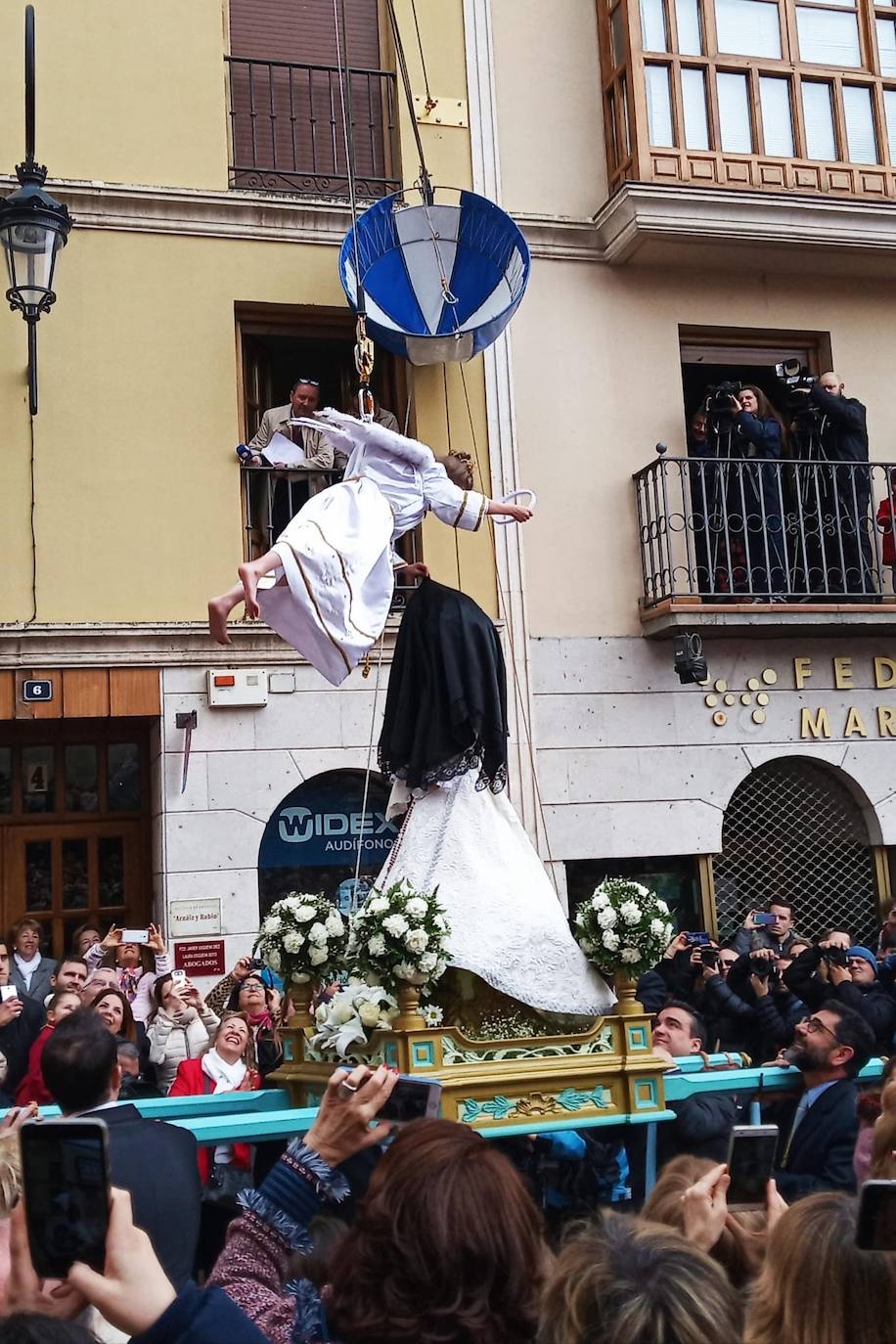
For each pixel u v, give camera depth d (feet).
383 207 28.55
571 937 15.90
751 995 26.43
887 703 37.68
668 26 37.65
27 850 34.83
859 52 39.42
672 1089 16.01
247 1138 12.96
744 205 36.76
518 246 28.43
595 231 37.73
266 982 29.27
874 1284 7.22
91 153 34.88
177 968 32.27
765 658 37.06
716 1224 9.35
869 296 39.83
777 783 37.42
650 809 35.60
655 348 37.96
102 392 33.94
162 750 33.06
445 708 16.19
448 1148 7.27
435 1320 6.81
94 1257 6.28
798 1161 16.46
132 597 33.37
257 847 33.22
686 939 29.07
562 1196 15.78
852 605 35.96
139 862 35.27
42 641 32.48
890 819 37.17
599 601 36.29
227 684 33.32
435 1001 15.23
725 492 35.94
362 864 34.71
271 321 36.19
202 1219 14.23
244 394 36.01
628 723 35.88
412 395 36.06
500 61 38.37
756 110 38.14
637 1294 6.74
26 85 31.76
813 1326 7.25
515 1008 15.30
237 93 37.52
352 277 27.73
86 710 32.76
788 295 39.19
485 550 35.68
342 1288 7.14
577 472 36.78
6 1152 9.26
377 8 38.81
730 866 36.83
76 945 28.81
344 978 16.61
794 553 37.60
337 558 14.62
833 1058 16.58
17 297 31.40
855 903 37.40
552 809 34.99
